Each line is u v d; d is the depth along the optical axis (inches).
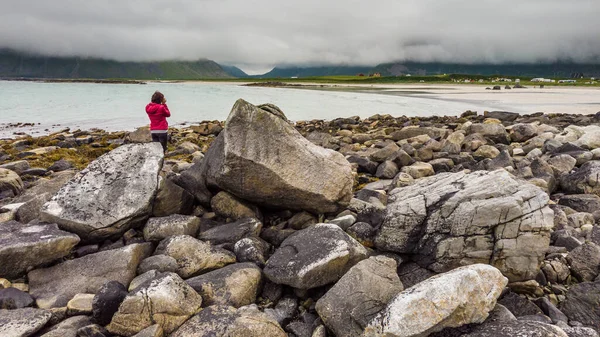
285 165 335.9
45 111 1834.4
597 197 424.2
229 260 291.4
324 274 258.7
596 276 271.7
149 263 274.5
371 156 655.1
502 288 219.5
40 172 633.0
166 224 320.2
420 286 211.5
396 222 297.1
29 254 268.2
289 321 247.6
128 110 1905.8
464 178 317.4
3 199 446.9
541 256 262.8
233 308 231.0
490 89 4072.3
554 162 568.7
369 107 2031.3
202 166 391.5
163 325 217.2
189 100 2620.6
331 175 345.4
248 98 2768.2
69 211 311.1
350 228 333.1
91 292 259.1
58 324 223.8
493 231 268.5
